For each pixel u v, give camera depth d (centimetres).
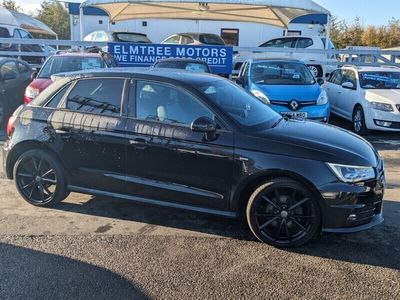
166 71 506
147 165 464
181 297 346
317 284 369
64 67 970
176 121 456
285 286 365
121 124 471
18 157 520
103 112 483
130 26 2391
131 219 495
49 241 437
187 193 455
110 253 415
